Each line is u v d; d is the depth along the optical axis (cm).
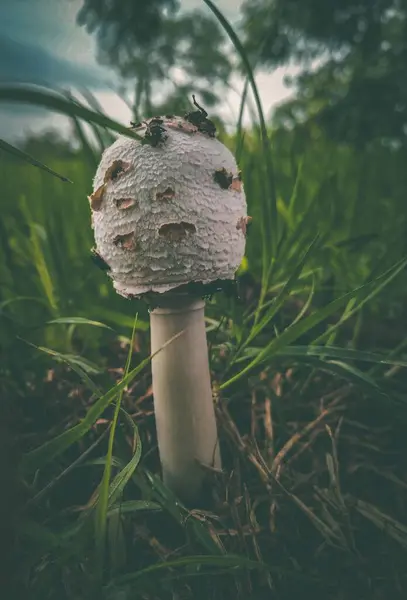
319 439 25
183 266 19
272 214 25
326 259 34
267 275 25
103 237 19
